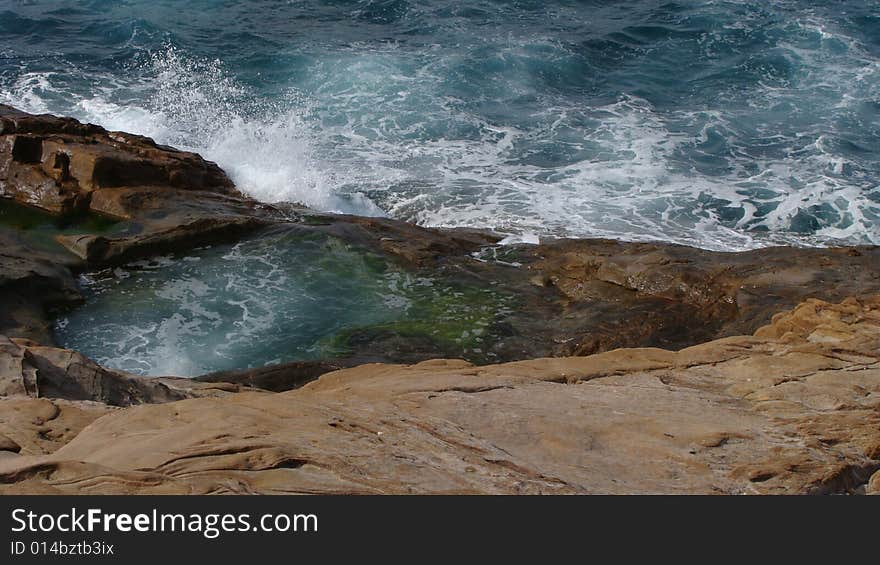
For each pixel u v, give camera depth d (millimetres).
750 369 8695
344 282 13109
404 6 25984
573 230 15320
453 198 16422
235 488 5457
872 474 6762
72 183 14781
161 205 14727
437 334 11766
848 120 19891
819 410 7719
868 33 24391
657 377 8602
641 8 26219
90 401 7746
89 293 12719
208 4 26188
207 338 11781
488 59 22516
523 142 18828
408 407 7184
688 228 15578
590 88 21625
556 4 26547
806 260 12836
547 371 8656
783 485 6238
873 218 16031
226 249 13969
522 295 12789
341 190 16594
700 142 18875
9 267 12203
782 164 17953
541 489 5805
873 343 9320
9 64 21797
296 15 25625
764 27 24625
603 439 6836
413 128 19344
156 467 5652
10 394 7766
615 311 12172
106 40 23703
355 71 21859
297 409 6859
